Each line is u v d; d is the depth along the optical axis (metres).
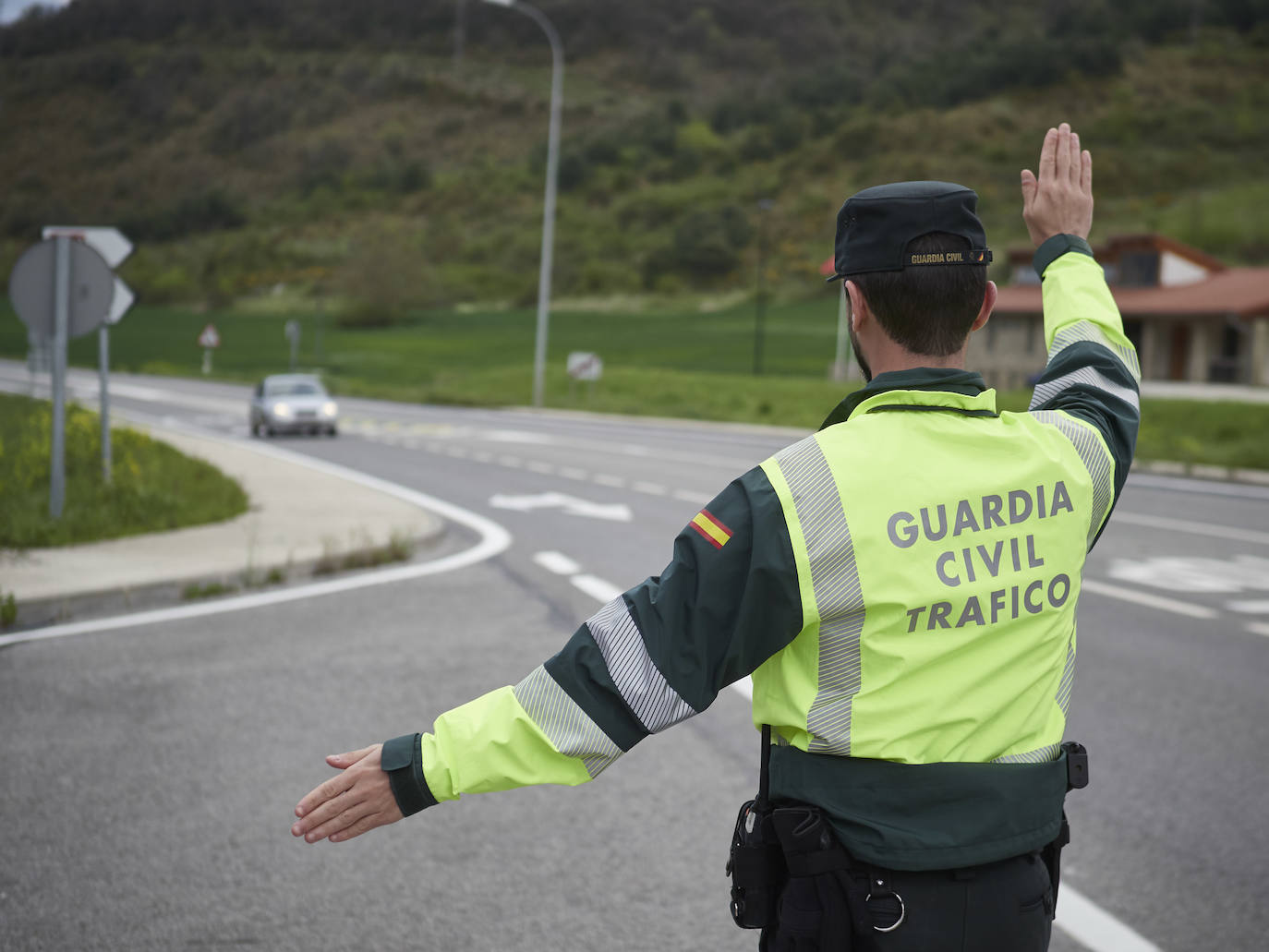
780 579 1.63
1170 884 4.11
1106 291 2.15
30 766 5.18
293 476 17.48
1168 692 6.71
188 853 4.27
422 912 3.82
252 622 8.22
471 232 177.50
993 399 1.81
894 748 1.64
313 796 1.66
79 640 7.64
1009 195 156.12
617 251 157.38
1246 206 135.00
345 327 111.94
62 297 11.21
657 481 18.47
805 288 123.94
